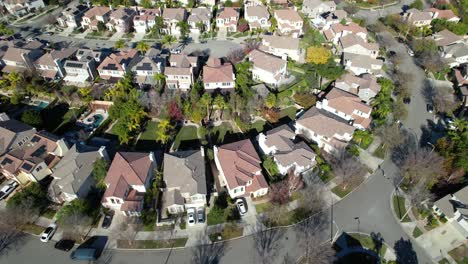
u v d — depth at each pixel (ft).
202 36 438.81
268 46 387.96
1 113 291.99
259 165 241.14
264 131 290.97
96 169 231.30
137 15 463.83
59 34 450.30
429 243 210.79
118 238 211.41
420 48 399.85
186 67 337.52
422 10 505.66
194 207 226.99
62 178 229.25
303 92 324.80
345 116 295.28
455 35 428.97
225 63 357.41
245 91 313.32
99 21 455.22
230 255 203.82
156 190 227.81
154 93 314.55
